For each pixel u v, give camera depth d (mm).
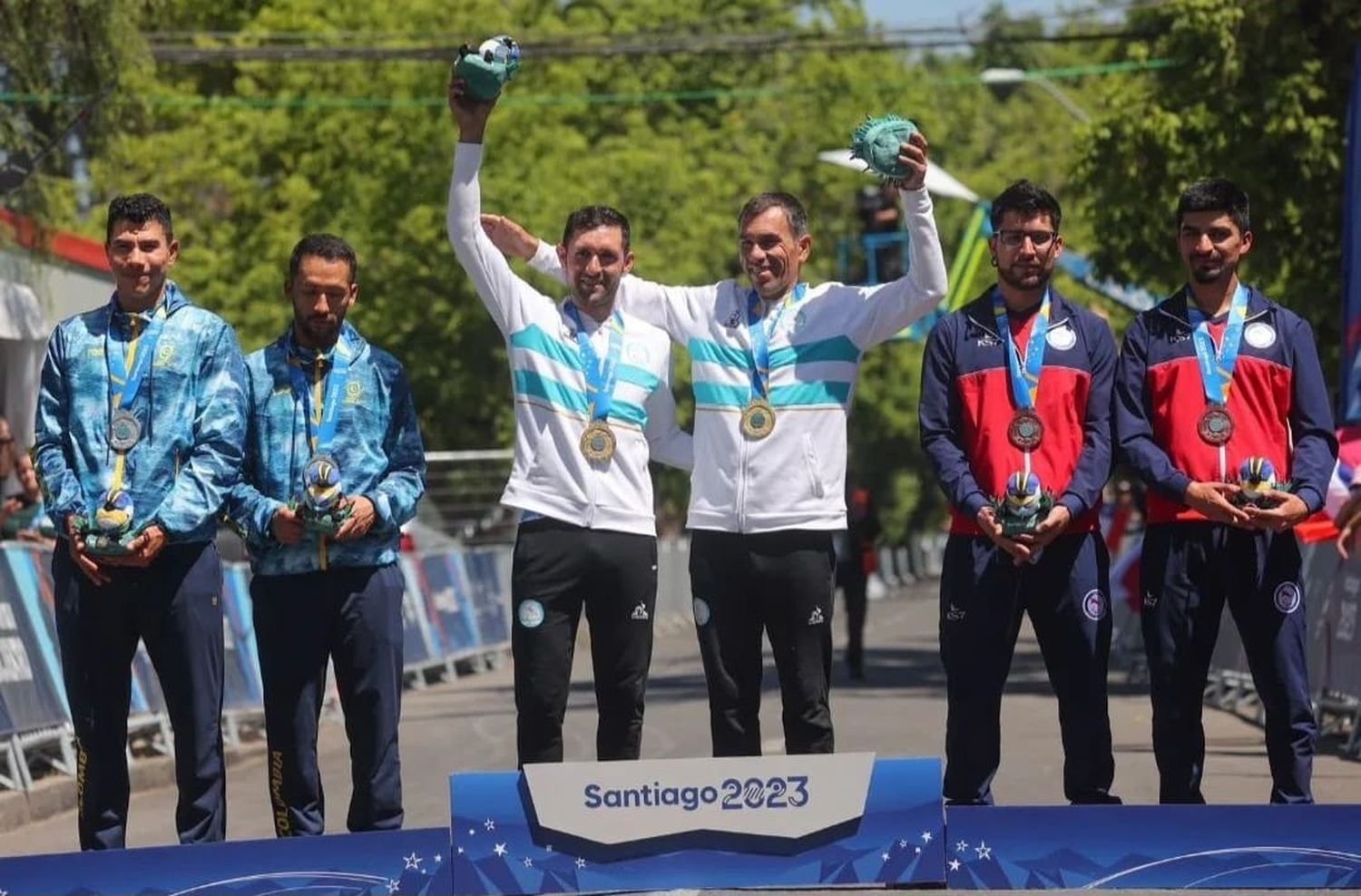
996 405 9305
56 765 14477
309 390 9242
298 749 9156
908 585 74625
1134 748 15117
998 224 9328
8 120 21000
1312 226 24516
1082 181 25703
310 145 39875
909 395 58375
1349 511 10938
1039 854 8602
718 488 9312
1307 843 8547
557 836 8617
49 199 21719
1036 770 13969
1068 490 9164
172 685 9141
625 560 9258
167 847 8562
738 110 51094
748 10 51000
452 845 8602
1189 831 8586
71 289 23609
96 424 9070
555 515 9211
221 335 9211
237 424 9109
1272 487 9031
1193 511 9367
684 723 18031
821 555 9297
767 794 8617
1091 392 9375
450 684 25344
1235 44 24406
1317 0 24312
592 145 47781
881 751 15352
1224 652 18938
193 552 9109
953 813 8625
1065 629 9289
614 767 8625
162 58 27438
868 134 9156
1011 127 68250
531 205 38906
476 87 9141
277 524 8953
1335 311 24484
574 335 9352
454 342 40438
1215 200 9336
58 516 8953
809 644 9297
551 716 9289
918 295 9273
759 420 9258
